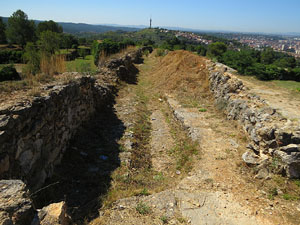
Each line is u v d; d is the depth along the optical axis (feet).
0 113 11.39
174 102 34.01
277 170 15.08
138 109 31.78
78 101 21.44
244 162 16.84
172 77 43.73
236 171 16.33
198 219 11.85
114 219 11.46
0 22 132.98
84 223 10.98
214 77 35.22
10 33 131.23
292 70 41.93
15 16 133.28
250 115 21.17
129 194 13.67
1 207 7.30
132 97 37.14
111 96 34.81
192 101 34.17
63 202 9.21
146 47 121.90
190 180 15.53
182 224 11.46
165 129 26.76
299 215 12.19
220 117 27.32
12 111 11.64
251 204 13.11
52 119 15.40
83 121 23.08
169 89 40.24
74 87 20.35
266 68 42.80
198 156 18.84
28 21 137.90
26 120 12.25
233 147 19.85
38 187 12.82
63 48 103.04
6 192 8.05
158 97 38.60
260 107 22.26
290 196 13.56
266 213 12.42
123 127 24.99
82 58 84.94
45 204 11.98
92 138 21.45
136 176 16.66
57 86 18.26
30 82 18.61
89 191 13.89
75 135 20.49
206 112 29.35
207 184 14.98
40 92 15.90
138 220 11.50
